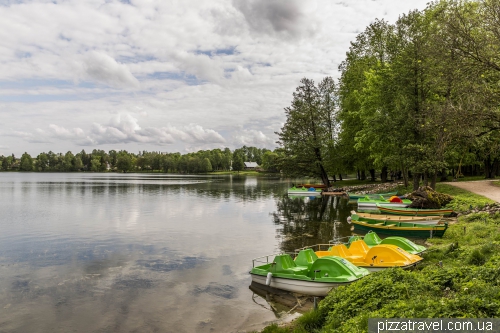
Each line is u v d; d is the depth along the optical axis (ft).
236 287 42.22
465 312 20.54
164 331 31.37
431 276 28.48
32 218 96.22
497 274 25.44
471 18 51.75
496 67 47.03
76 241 67.46
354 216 76.74
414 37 96.53
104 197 157.89
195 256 56.24
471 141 54.19
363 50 150.00
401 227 63.31
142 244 64.69
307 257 43.37
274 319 33.40
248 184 267.18
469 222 66.54
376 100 123.44
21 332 31.37
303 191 164.96
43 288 42.06
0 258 55.52
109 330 31.63
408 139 100.42
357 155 168.04
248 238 69.36
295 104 177.58
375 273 32.17
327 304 29.17
